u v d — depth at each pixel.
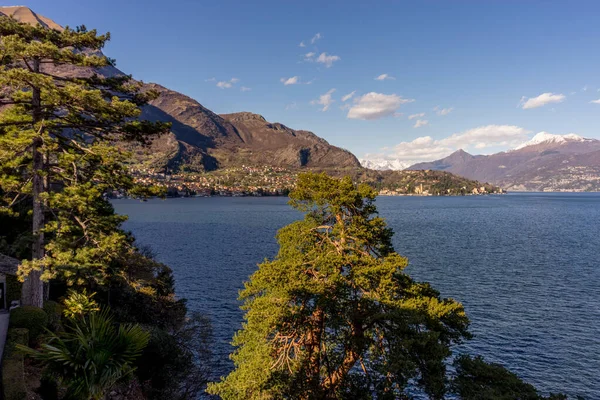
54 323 19.59
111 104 17.73
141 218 159.88
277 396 18.12
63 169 20.20
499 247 85.81
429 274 58.94
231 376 20.12
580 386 27.06
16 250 29.81
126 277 31.86
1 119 17.84
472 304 43.88
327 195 21.77
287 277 19.61
